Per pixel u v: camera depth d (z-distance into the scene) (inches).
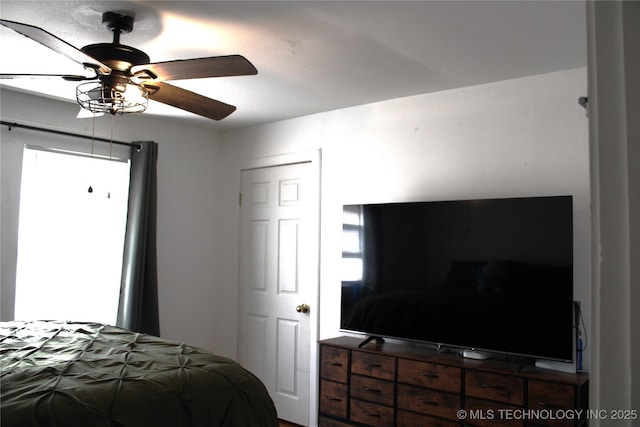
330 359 126.7
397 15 84.0
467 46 97.5
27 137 132.5
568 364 101.2
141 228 148.0
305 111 150.1
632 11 17.3
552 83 112.0
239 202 173.0
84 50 79.9
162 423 68.6
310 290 150.6
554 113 111.3
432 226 118.2
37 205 134.1
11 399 62.1
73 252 140.9
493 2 79.1
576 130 108.3
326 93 131.0
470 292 111.3
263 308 163.6
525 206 105.9
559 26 88.0
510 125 117.2
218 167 179.0
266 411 81.5
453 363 107.1
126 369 75.4
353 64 108.4
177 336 164.2
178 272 165.6
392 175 135.7
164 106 144.3
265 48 98.9
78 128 142.9
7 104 129.0
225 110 98.9
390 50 99.8
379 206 127.5
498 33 91.2
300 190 156.4
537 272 103.3
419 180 130.7
